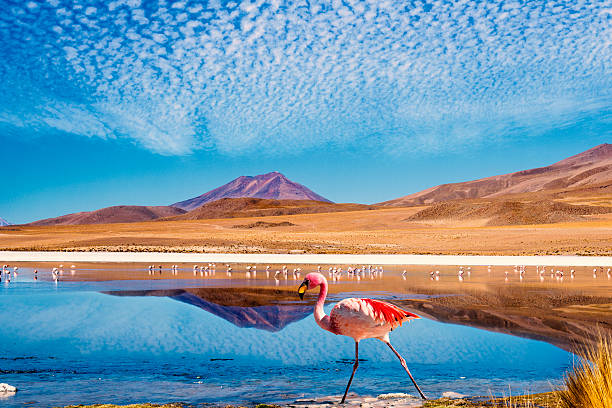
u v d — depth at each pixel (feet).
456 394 25.26
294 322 47.91
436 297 65.92
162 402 23.89
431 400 23.99
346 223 483.51
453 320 47.98
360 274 111.45
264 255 179.93
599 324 44.93
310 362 33.12
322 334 42.29
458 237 261.24
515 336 40.37
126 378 28.63
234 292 71.77
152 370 30.60
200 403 23.73
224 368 31.22
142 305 58.85
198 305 58.80
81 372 30.09
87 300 63.21
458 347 36.86
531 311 53.01
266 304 59.72
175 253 187.73
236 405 23.30
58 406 23.02
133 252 189.37
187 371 30.53
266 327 45.29
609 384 18.39
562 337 39.68
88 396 24.95
